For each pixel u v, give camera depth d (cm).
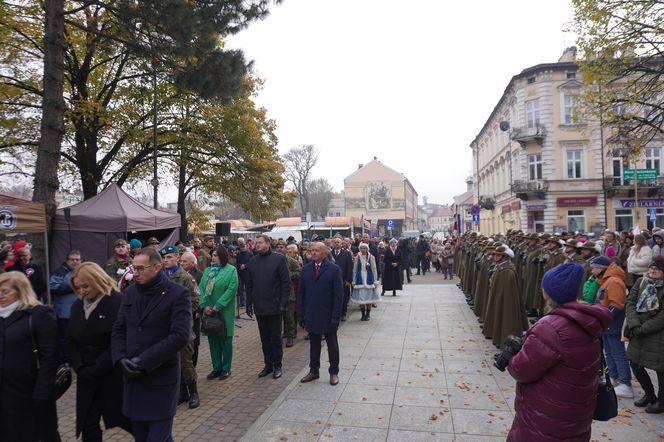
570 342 251
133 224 1075
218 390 597
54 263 992
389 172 7731
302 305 631
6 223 773
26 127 1570
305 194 6334
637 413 486
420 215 13850
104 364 358
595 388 258
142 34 1021
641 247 842
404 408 508
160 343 336
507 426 457
